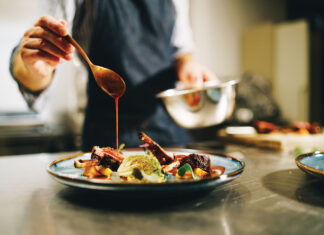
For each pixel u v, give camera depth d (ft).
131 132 5.54
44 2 4.88
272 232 1.61
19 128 9.41
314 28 13.89
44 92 4.48
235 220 1.78
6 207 2.07
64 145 9.98
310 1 16.02
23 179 2.88
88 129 5.47
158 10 5.80
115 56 5.50
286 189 2.44
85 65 5.55
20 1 10.09
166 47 6.05
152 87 5.80
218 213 1.90
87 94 5.62
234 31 14.94
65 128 10.57
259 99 13.02
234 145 5.23
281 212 1.92
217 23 14.12
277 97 14.97
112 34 5.44
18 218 1.86
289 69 14.40
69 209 2.01
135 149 3.21
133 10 5.57
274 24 14.87
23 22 10.66
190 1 13.08
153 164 2.38
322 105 14.42
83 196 2.30
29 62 3.28
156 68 5.85
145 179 2.15
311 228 1.67
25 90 4.33
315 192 2.36
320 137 5.14
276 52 14.78
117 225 1.72
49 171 2.20
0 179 2.88
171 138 5.92
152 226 1.70
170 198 2.19
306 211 1.94
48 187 2.59
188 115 3.83
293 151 4.54
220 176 1.99
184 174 2.47
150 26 5.76
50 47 2.97
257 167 3.32
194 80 5.04
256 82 13.69
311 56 13.78
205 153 3.17
